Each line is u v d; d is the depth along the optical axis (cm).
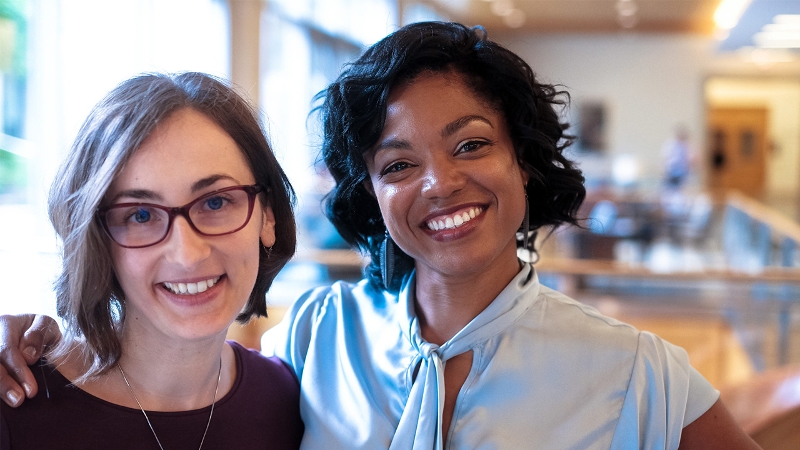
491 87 125
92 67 413
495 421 123
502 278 132
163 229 111
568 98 140
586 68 1527
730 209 840
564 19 1341
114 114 110
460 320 133
